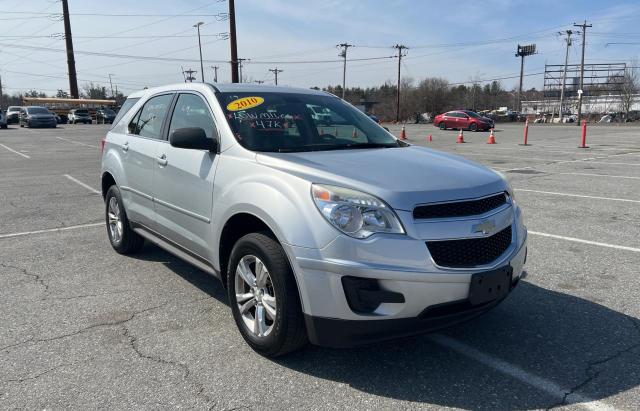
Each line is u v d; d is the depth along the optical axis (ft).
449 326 10.56
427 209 10.32
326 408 9.77
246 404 9.90
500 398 10.05
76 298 15.26
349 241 9.95
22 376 10.93
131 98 19.86
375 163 11.96
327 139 14.29
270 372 11.07
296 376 10.89
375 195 10.19
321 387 10.48
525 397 10.07
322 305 10.21
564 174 39.88
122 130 19.26
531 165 46.19
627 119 231.91
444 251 10.24
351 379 10.78
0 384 10.62
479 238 10.61
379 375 10.92
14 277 17.10
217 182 12.90
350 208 10.10
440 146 72.79
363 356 11.72
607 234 21.68
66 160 54.85
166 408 9.78
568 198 29.63
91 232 23.15
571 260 18.26
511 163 48.01
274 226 10.84
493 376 10.83
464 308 10.55
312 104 15.67
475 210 10.77
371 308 10.00
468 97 374.02
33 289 16.01
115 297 15.34
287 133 13.91
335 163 11.76
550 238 21.13
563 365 11.25
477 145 74.23
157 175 15.80
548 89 293.84
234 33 120.37
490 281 10.54
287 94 15.78
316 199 10.46
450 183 10.94
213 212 12.95
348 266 9.88
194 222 14.01
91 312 14.24
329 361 11.50
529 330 12.92
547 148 66.49
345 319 10.07
